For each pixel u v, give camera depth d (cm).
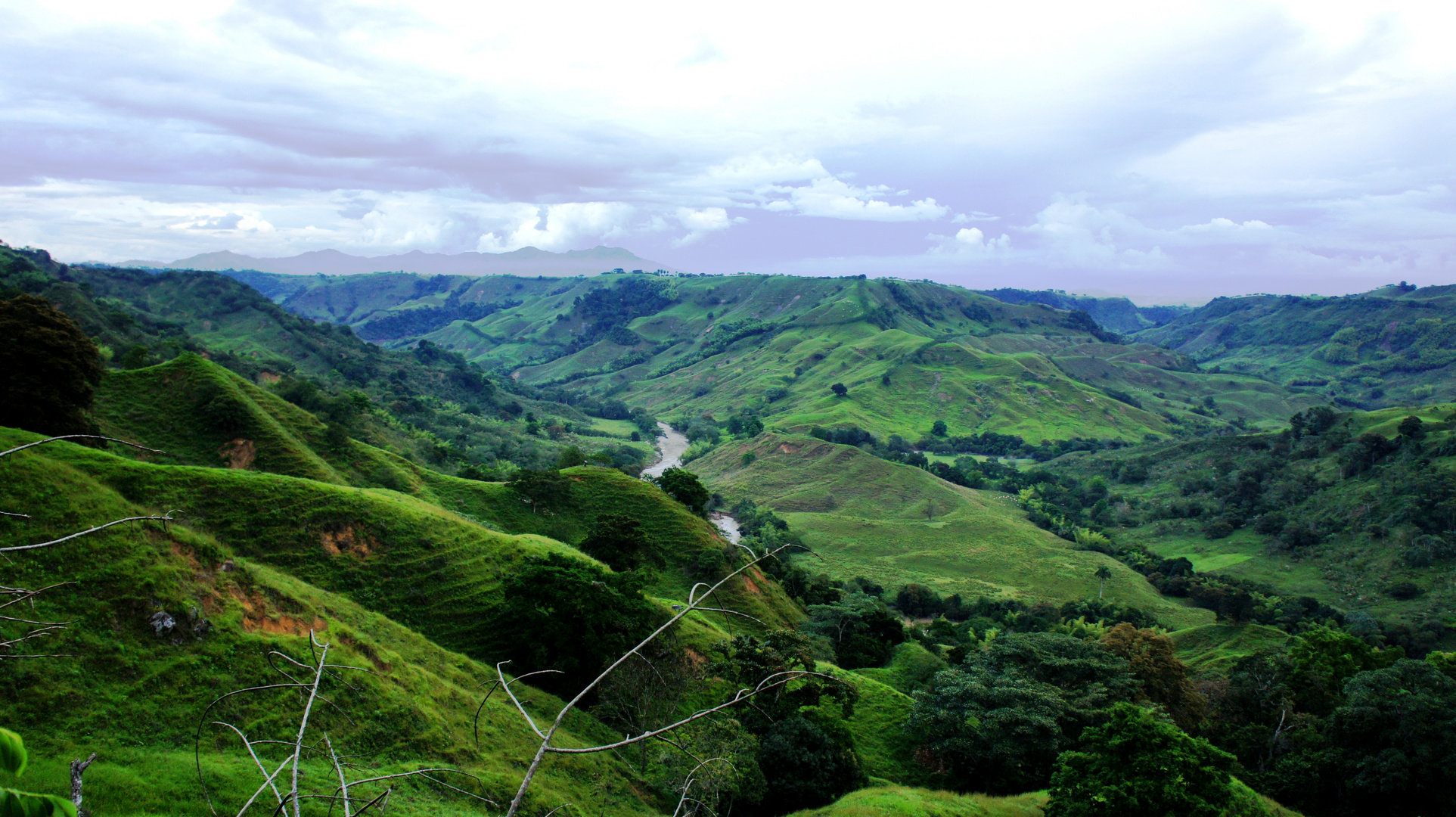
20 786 2202
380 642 3809
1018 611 11431
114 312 16862
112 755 2438
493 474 12300
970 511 16800
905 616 11562
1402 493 14388
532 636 4609
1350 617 11012
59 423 5372
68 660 2689
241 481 5188
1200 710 5881
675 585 7656
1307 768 4978
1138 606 12138
